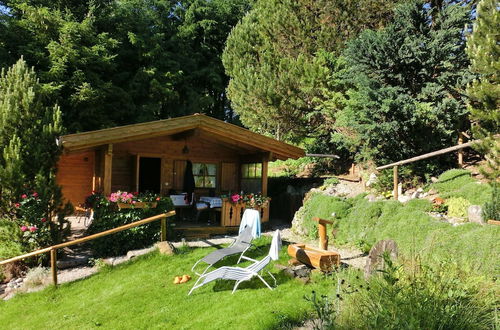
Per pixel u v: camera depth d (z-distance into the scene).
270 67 14.50
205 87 30.16
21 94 8.66
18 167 8.05
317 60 13.23
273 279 6.09
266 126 16.28
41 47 19.22
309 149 15.78
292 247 6.81
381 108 9.59
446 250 6.02
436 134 9.89
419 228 7.23
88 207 11.51
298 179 13.89
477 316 3.37
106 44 21.14
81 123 19.47
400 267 4.15
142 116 21.81
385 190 10.36
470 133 10.34
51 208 8.35
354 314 3.70
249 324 4.46
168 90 23.66
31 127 8.63
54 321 5.49
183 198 11.76
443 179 9.34
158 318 5.06
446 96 10.19
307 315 4.59
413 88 10.55
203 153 12.93
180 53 27.84
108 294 6.21
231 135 10.95
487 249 5.54
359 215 8.94
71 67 19.50
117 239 8.46
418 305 3.32
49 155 8.53
